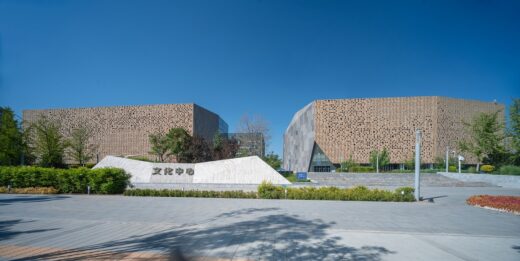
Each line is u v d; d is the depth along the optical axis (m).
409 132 43.69
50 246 5.98
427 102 43.66
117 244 6.16
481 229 7.93
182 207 11.30
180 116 52.72
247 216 9.47
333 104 46.34
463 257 5.58
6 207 11.23
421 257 5.54
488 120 28.53
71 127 55.56
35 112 57.31
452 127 44.03
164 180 23.52
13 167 17.19
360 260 5.30
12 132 26.33
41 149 31.11
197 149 32.50
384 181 26.73
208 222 8.48
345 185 24.14
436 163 41.22
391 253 5.75
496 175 24.58
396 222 8.74
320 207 11.50
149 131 53.25
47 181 16.58
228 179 23.38
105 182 16.06
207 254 5.55
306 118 51.03
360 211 10.65
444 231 7.64
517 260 5.45
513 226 8.34
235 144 34.56
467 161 42.72
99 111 55.44
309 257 5.43
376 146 44.31
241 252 5.69
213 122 65.00
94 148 47.06
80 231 7.30
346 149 45.16
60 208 10.99
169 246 6.03
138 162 24.28
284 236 6.93
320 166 46.72
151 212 10.14
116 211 10.34
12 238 6.60
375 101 45.06
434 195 16.73
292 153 63.34
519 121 23.80
